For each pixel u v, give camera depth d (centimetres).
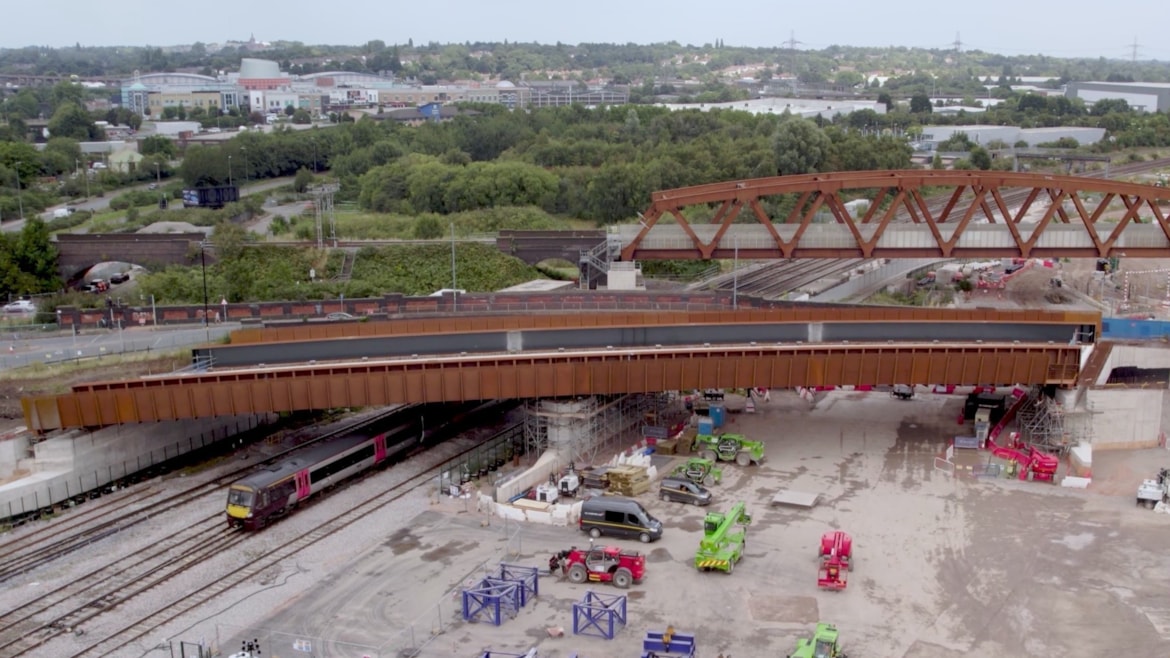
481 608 6134
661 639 5634
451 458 9231
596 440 9019
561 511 7631
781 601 6322
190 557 7088
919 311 10169
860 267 17875
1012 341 9469
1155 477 8488
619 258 15062
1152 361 10175
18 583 6675
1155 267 19250
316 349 9000
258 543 7319
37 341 11725
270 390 8519
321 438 9769
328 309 12962
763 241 14225
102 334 12062
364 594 6469
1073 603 6316
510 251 16425
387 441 9025
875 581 6606
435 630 5991
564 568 6700
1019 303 15988
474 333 9106
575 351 8856
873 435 9625
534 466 8338
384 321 11444
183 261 15750
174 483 8606
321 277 15700
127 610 6306
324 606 6319
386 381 8612
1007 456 8906
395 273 15888
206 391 8456
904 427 9881
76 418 8350
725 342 9369
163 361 10906
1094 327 9438
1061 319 10006
